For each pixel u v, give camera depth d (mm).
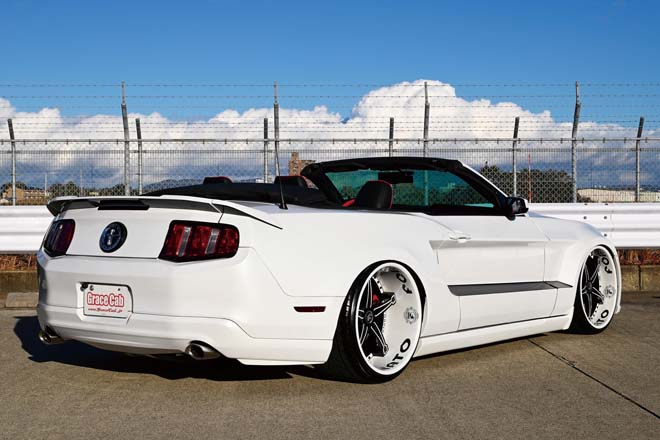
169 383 3924
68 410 3455
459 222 4453
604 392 3783
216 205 3486
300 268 3570
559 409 3469
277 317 3516
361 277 3768
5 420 3309
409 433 3105
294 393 3719
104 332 3635
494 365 4387
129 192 9727
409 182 5008
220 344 3449
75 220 3895
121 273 3572
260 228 3518
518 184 9906
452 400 3611
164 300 3486
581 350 4848
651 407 3512
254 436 3064
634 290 8680
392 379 3980
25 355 4719
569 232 5246
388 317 4109
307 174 5285
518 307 4727
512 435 3086
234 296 3445
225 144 9797
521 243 4793
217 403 3545
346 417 3322
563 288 5090
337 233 3734
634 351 4828
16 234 8602
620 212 9133
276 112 9852
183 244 3521
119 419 3309
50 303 3867
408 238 4059
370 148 9945
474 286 4500
